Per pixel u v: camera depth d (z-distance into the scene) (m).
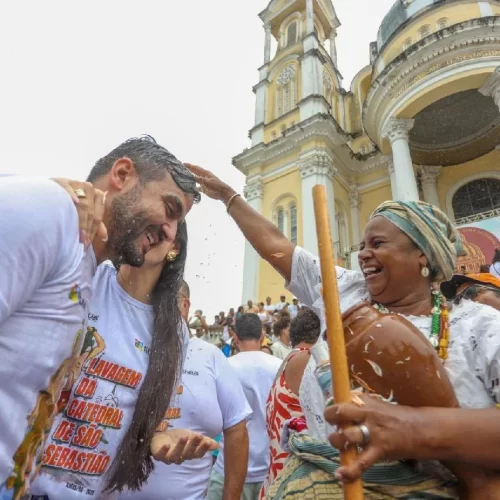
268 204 20.36
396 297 1.44
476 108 16.42
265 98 23.62
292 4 25.70
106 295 1.73
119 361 1.62
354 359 1.11
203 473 2.22
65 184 1.19
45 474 1.42
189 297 2.64
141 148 1.49
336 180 20.14
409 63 15.15
